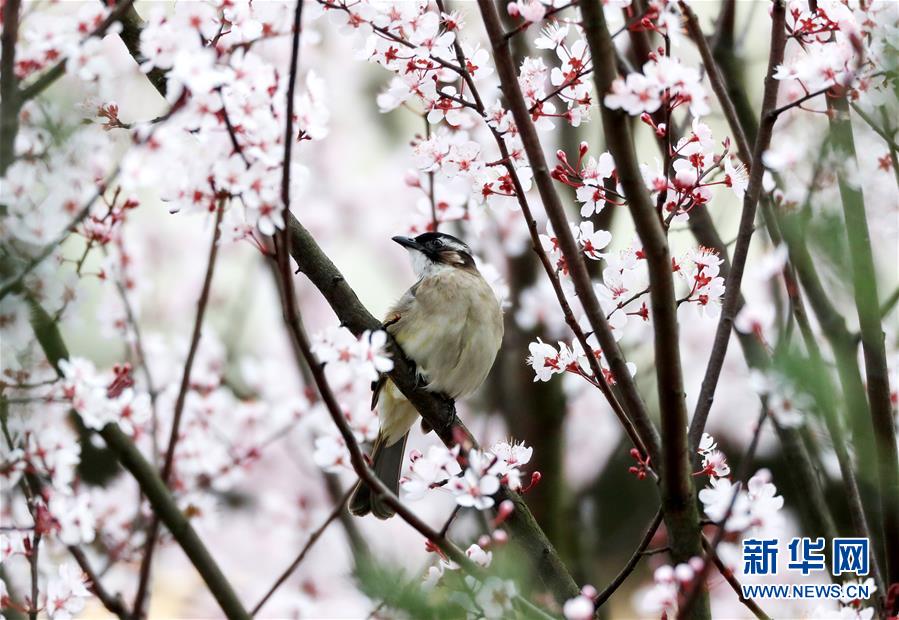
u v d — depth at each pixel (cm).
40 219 803
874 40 905
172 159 727
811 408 855
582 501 1652
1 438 898
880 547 1035
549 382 1561
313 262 973
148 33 735
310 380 1338
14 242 802
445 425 1123
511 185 942
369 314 969
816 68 846
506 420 1602
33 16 846
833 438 930
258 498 1577
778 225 979
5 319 823
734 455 1595
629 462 1728
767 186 999
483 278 1334
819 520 1006
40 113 826
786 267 952
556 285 886
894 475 910
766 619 804
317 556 1505
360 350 744
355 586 739
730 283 888
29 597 983
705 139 859
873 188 1025
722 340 883
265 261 1638
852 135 903
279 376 1452
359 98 1853
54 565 1114
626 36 1178
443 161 954
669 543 819
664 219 939
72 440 885
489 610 725
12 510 1016
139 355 1136
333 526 1509
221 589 868
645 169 898
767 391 878
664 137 884
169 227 1730
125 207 894
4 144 795
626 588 1611
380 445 1316
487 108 962
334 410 730
